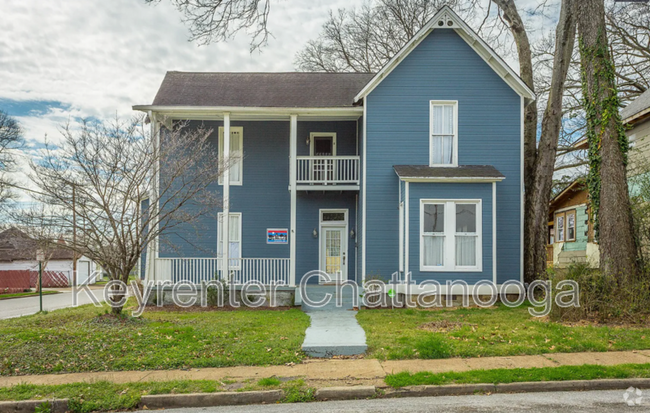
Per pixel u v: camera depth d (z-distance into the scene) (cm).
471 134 1380
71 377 697
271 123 1611
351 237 1576
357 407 577
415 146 1381
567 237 2228
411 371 689
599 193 1126
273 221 1587
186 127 1562
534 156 1513
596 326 927
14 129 2842
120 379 679
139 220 1034
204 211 1217
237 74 1736
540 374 654
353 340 846
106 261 998
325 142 1620
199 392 618
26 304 1945
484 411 552
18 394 620
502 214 1352
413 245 1247
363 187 1377
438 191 1255
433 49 1395
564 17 1408
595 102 1117
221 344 832
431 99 1388
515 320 1008
